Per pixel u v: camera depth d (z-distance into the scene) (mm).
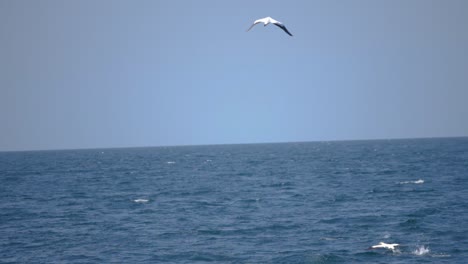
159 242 105125
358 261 87750
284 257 91562
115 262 91000
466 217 121000
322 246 98438
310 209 141000
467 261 85875
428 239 101062
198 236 109938
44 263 91625
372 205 144125
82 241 107625
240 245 101250
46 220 133750
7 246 104688
